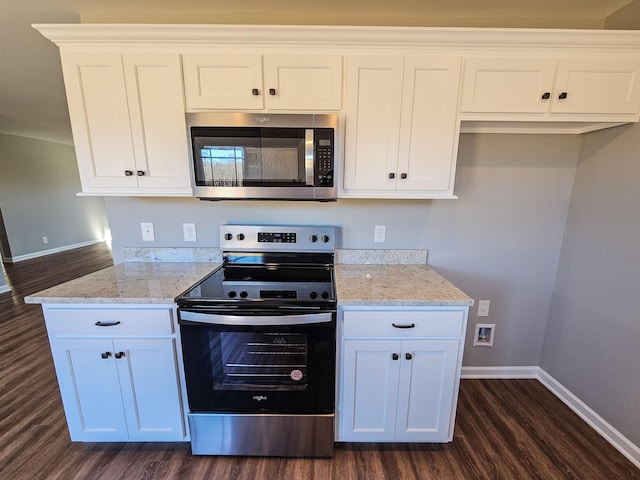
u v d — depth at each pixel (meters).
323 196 1.48
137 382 1.45
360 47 1.40
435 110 1.46
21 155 5.39
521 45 1.38
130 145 1.50
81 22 1.59
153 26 1.33
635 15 1.46
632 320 1.50
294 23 1.61
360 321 1.38
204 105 1.45
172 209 1.90
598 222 1.68
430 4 1.52
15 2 1.45
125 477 1.41
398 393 1.47
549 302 2.03
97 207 7.09
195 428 1.46
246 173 1.46
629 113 1.44
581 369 1.79
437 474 1.43
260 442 1.48
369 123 1.48
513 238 1.94
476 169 1.85
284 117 1.40
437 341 1.41
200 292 1.42
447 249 1.95
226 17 1.60
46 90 2.72
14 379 2.12
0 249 5.20
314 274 1.74
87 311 1.37
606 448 1.58
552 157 1.83
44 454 1.52
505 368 2.13
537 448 1.57
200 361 1.39
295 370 1.42
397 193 1.55
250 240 1.87
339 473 1.43
